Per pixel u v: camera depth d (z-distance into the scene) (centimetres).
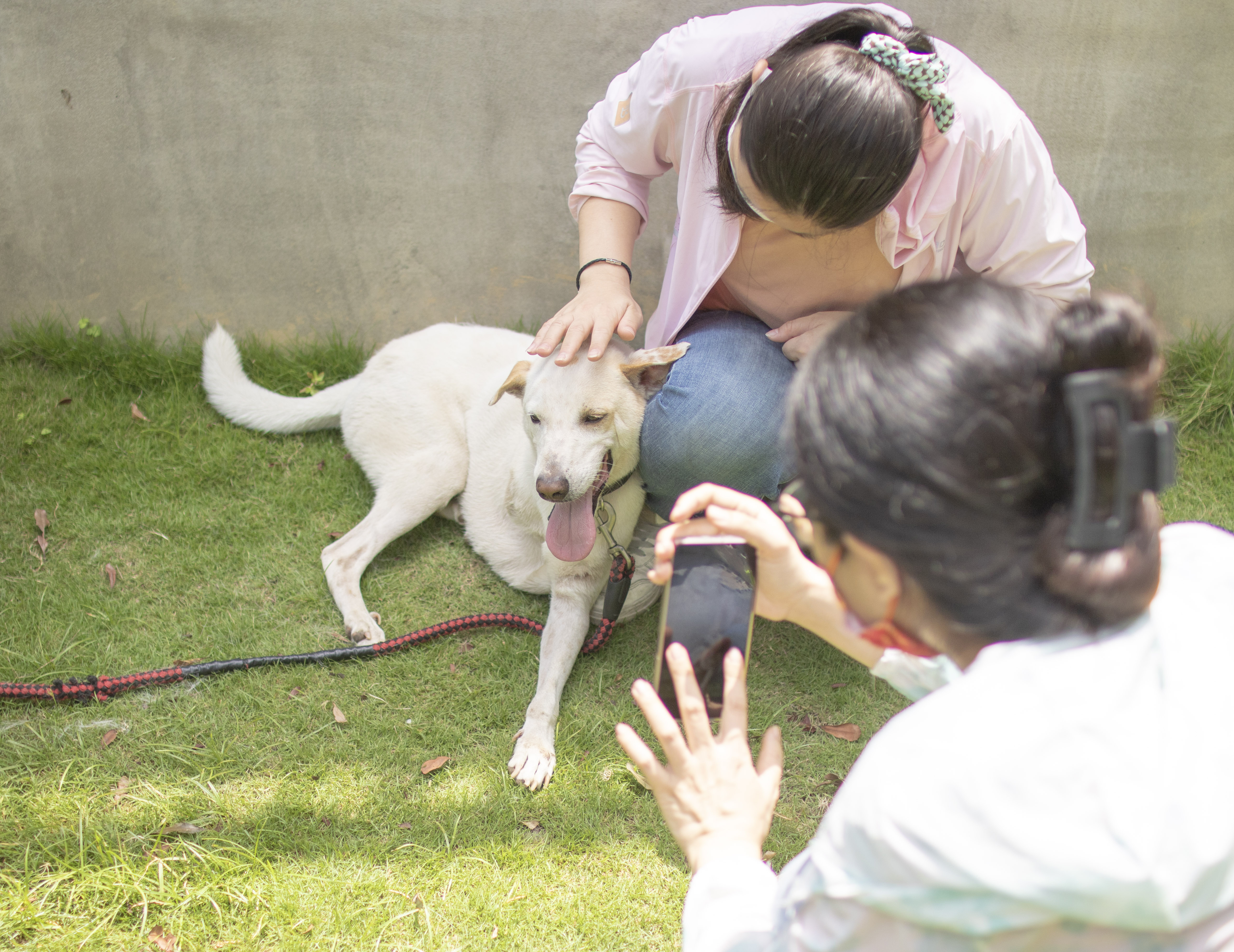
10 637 275
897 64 174
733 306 286
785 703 269
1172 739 92
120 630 282
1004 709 92
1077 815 87
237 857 220
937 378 87
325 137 357
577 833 230
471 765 249
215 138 357
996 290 94
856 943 98
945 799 90
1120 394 83
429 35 339
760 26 235
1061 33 330
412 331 396
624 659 284
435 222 373
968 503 87
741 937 111
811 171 174
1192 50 330
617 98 268
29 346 381
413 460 320
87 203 368
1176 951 93
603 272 269
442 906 213
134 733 251
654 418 271
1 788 233
